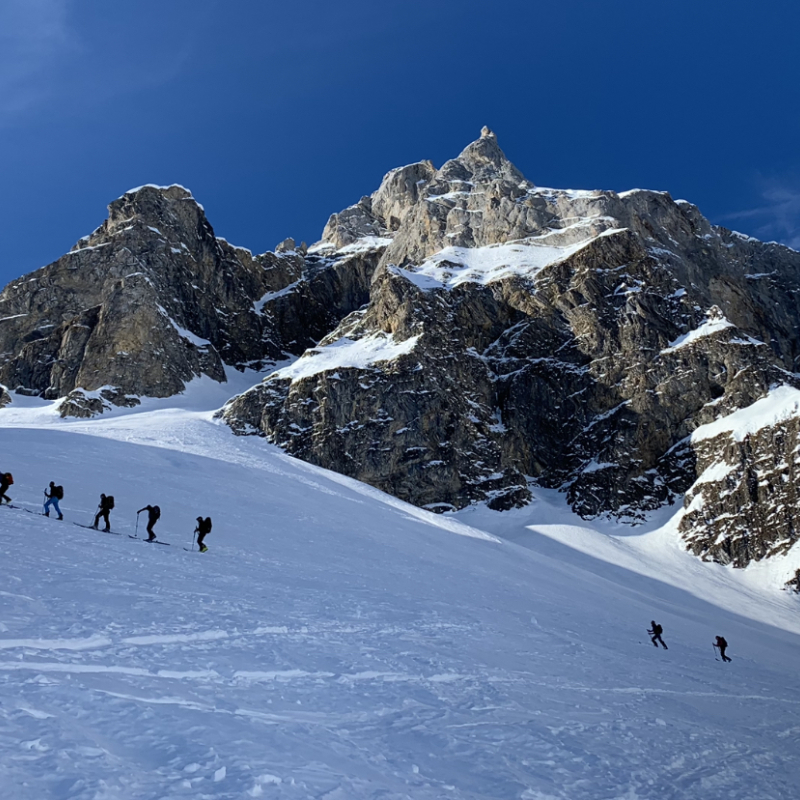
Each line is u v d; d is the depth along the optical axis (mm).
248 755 8398
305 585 24641
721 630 53781
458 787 9602
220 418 97438
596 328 105125
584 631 31094
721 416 92625
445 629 21969
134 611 15172
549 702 16125
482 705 14367
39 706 8484
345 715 11797
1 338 128125
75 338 119188
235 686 11742
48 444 55156
